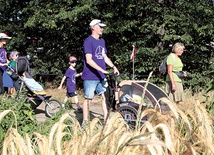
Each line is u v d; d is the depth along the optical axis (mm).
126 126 4316
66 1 29594
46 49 34406
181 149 3795
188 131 3900
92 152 3537
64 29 31875
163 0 28828
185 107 4473
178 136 3668
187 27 27953
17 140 3783
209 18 28484
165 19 27703
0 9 35906
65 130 5082
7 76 17000
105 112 12898
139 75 29391
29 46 34906
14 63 16422
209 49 29469
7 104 7609
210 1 28906
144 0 28422
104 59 12977
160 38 28891
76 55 33281
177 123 4258
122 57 29453
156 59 28891
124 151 3455
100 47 12727
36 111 18781
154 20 28328
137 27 29391
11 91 17125
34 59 34281
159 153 3197
